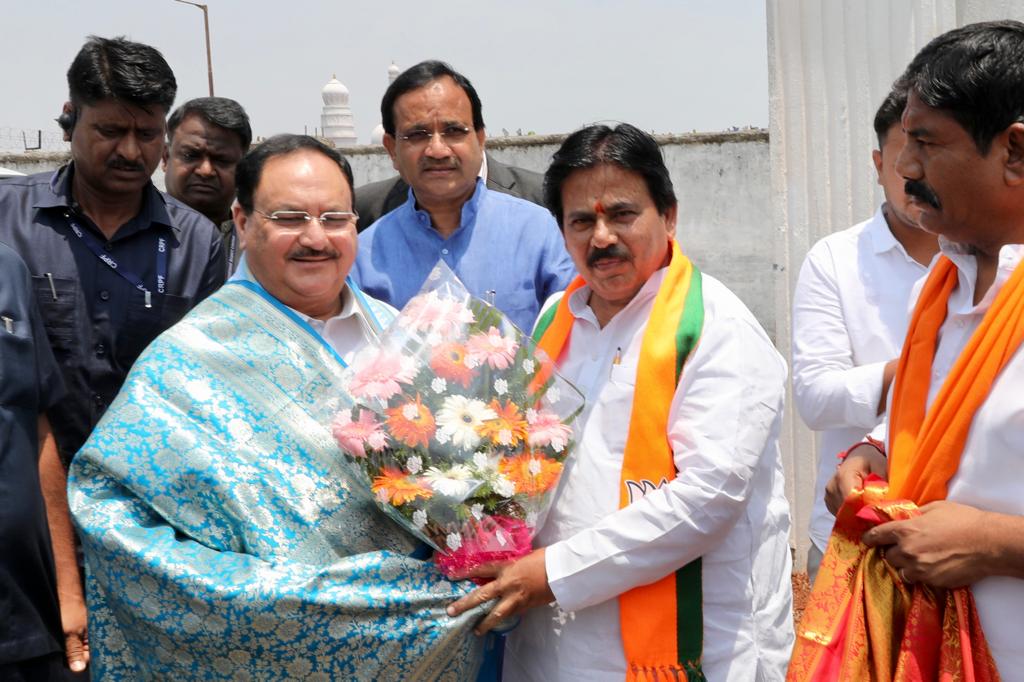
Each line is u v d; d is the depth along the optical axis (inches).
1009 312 77.5
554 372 102.3
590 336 108.8
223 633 92.2
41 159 429.4
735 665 100.7
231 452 97.2
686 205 407.2
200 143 190.9
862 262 130.0
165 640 94.6
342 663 93.4
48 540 116.4
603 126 102.1
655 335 101.1
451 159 145.7
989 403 78.1
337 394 103.0
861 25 202.4
